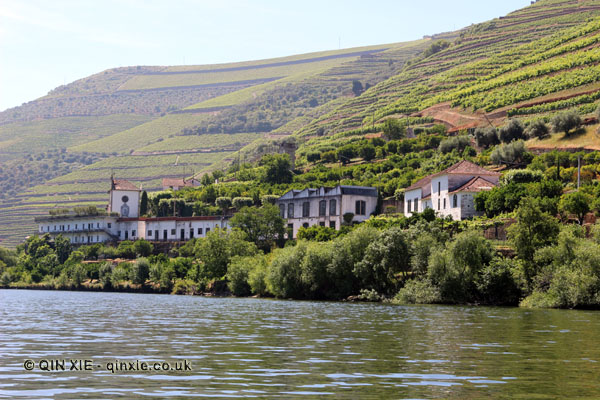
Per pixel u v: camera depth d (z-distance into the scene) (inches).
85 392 1416.1
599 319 3051.2
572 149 7165.4
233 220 7135.8
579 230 4188.0
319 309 3801.7
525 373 1652.3
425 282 4249.5
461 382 1534.2
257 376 1594.5
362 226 4862.2
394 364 1777.8
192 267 6717.5
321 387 1467.8
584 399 1376.7
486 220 4911.4
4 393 1406.3
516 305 3959.2
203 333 2541.8
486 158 7362.2
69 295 6141.7
